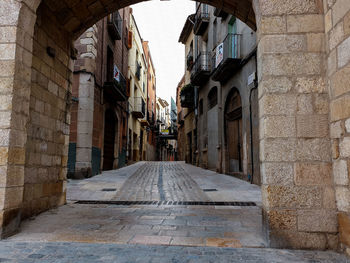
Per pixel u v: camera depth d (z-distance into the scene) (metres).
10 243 3.49
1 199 3.74
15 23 4.07
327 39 3.66
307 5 3.81
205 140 15.79
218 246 3.37
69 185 9.04
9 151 3.86
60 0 5.49
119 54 16.59
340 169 3.32
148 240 3.58
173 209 5.66
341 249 3.29
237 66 10.55
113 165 15.58
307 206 3.44
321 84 3.66
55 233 3.92
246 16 6.29
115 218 4.84
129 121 20.28
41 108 5.31
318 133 3.57
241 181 9.82
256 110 8.80
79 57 11.24
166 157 55.88
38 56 5.22
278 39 3.78
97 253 3.11
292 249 3.34
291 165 3.53
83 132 10.92
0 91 3.96
